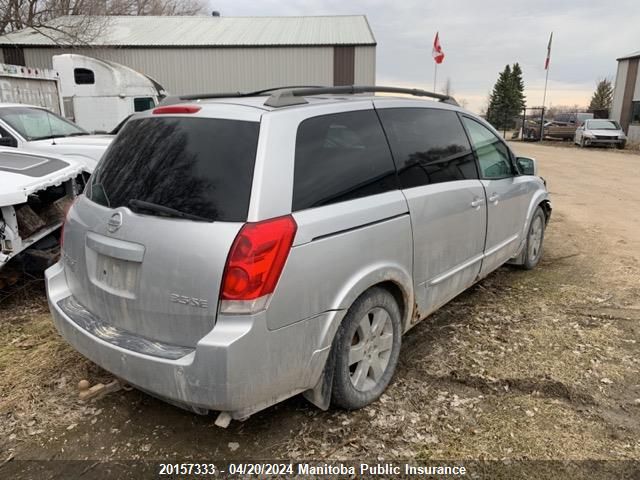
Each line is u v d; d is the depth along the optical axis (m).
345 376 2.79
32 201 4.76
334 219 2.59
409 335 3.93
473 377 3.32
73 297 3.03
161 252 2.38
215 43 24.84
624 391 3.17
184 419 2.92
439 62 20.45
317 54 24.86
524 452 2.64
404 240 3.04
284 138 2.52
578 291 4.82
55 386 3.24
